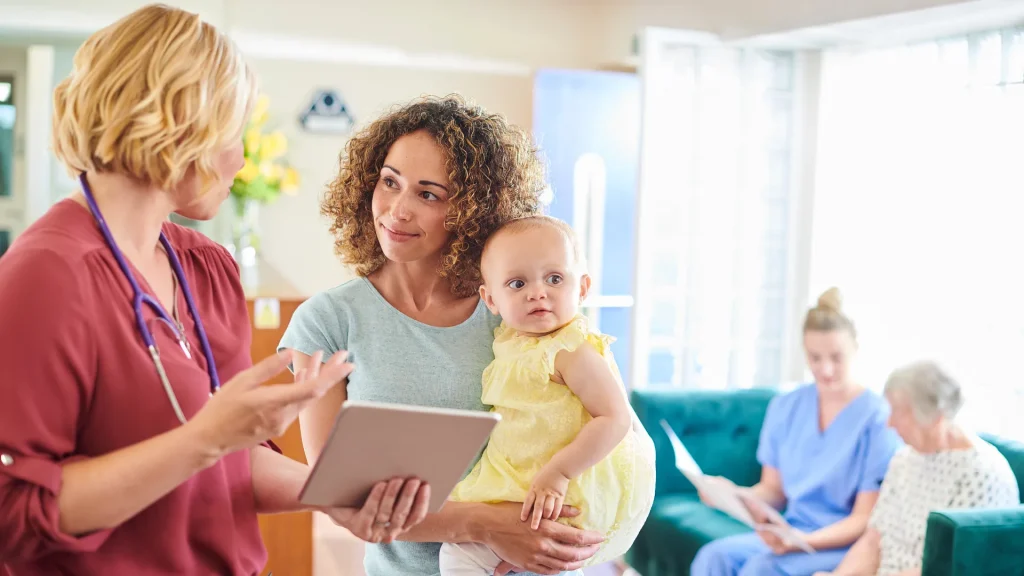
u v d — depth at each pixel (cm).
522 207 154
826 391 292
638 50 402
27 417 92
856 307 383
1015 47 315
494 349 148
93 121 100
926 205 351
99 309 99
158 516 106
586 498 140
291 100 477
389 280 150
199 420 93
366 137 149
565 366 143
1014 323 318
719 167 397
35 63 427
